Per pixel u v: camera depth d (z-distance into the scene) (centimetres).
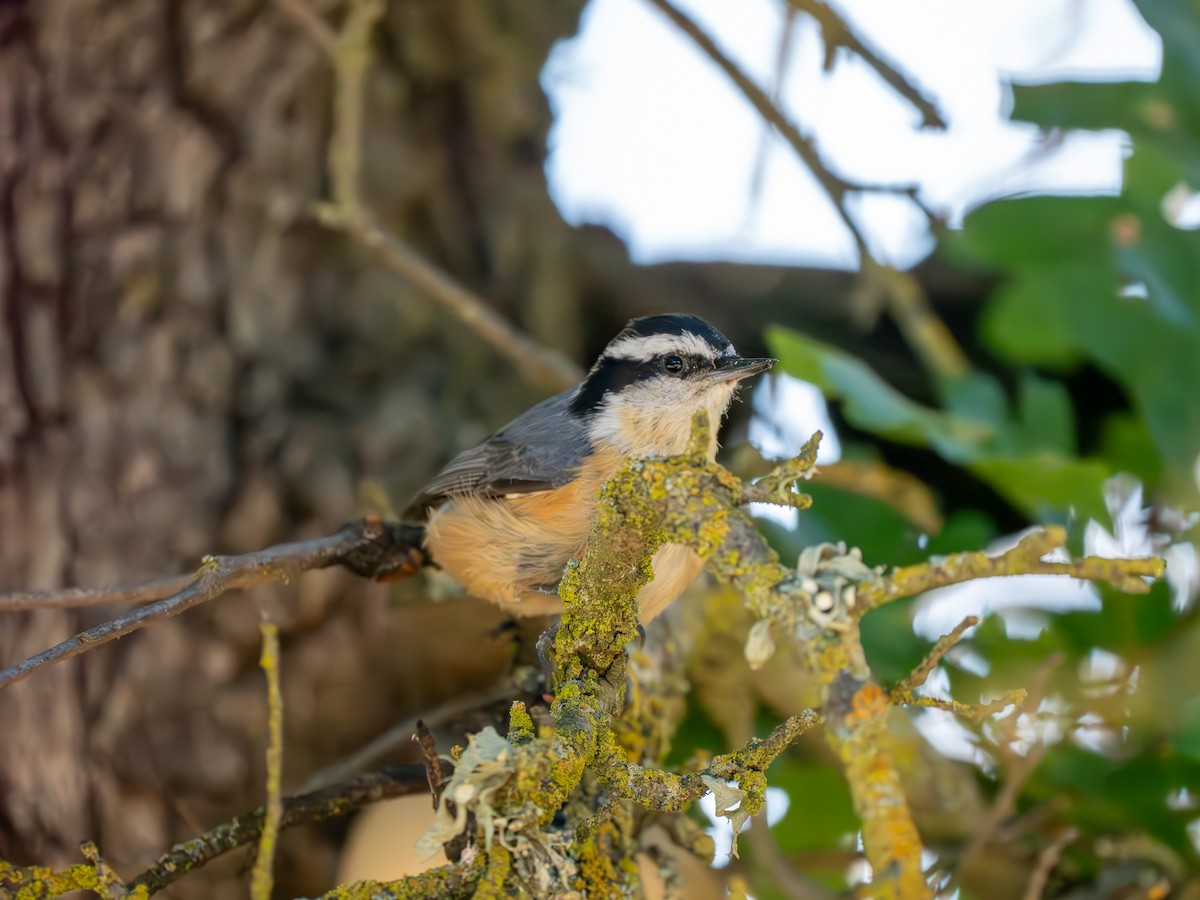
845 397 831
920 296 988
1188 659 800
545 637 676
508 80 1001
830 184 928
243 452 887
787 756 897
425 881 501
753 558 474
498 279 1006
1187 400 829
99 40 918
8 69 923
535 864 493
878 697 435
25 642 867
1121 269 844
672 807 497
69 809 843
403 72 977
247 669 863
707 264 1071
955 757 862
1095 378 1059
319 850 871
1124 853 823
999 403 883
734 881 694
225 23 928
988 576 433
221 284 909
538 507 816
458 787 477
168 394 884
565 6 1027
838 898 802
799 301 1075
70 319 891
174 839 838
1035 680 724
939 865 810
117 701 845
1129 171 853
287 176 927
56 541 866
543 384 932
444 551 823
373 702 879
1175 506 834
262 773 852
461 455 855
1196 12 873
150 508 865
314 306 934
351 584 880
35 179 905
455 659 884
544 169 1036
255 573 679
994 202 872
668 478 503
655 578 743
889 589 445
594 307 1049
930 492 952
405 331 957
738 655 892
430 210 983
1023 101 873
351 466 900
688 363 878
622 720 787
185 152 912
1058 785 812
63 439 880
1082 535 838
